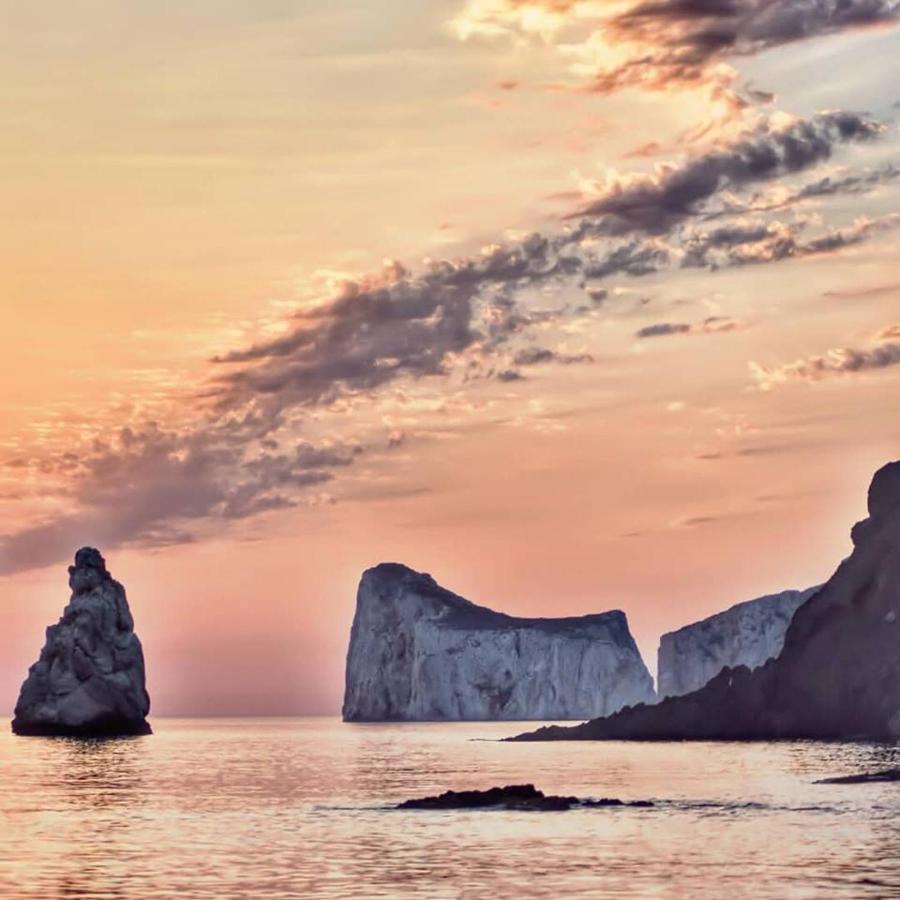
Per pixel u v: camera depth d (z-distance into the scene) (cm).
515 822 14200
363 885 10181
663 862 11119
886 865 10794
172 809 16612
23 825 14775
